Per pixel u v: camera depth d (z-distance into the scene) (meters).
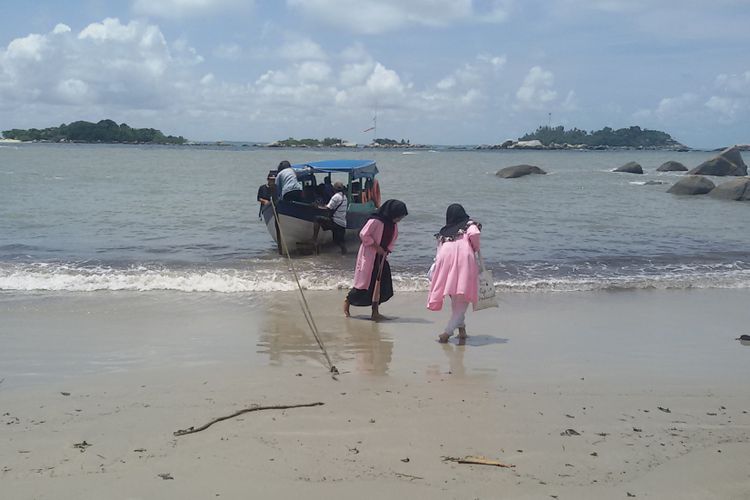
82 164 50.34
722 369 6.56
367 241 8.39
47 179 33.72
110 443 4.49
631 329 8.18
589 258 13.38
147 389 5.63
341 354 6.90
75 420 4.90
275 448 4.43
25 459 4.23
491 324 8.37
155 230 16.36
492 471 4.16
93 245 14.00
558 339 7.65
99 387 5.67
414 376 6.16
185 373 6.11
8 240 14.43
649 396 5.70
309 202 15.26
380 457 4.32
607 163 72.06
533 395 5.66
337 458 4.29
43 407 5.17
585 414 5.22
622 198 27.11
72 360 6.46
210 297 9.51
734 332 8.11
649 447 4.59
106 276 10.57
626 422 5.06
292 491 3.85
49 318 8.09
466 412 5.19
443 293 7.38
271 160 62.75
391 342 7.43
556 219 19.80
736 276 11.67
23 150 87.25
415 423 4.93
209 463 4.20
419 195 28.00
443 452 4.43
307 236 13.69
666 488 3.99
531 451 4.48
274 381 5.92
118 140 171.75
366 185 16.77
